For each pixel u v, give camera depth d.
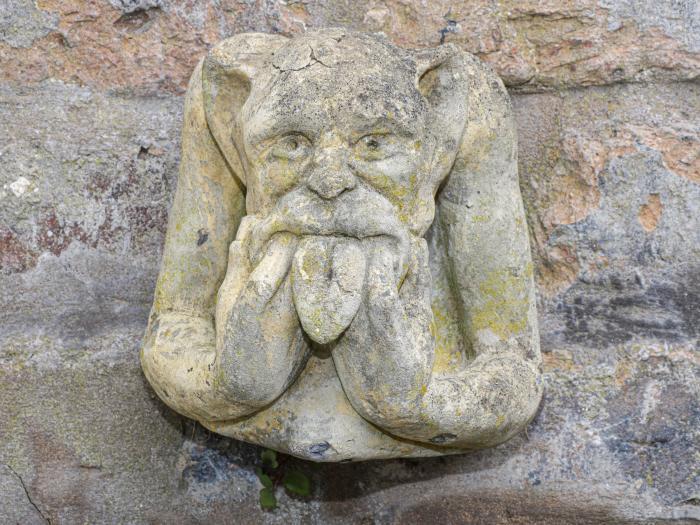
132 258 1.84
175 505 1.83
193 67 1.85
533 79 1.84
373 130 1.40
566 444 1.80
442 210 1.64
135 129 1.84
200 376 1.50
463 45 1.82
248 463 1.88
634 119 1.84
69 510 1.76
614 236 1.85
